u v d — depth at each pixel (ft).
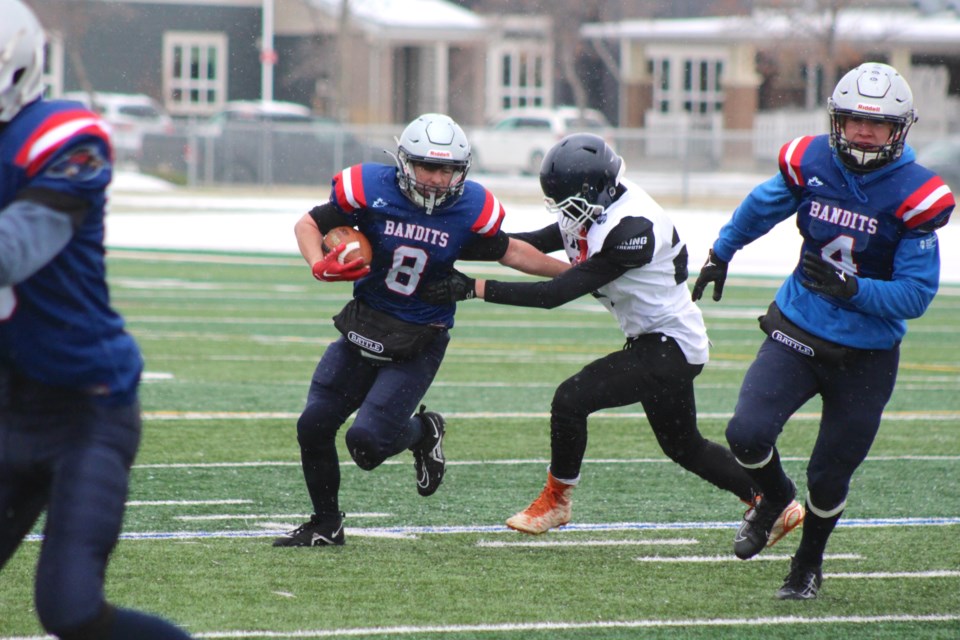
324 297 190.90
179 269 223.71
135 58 507.71
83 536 38.06
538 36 521.24
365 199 64.39
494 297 64.44
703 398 119.34
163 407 108.58
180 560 64.90
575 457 67.56
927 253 57.36
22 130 37.11
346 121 486.38
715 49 540.93
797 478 88.89
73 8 471.62
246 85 522.47
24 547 66.08
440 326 66.49
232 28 517.96
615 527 74.49
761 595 61.05
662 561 67.26
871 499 82.43
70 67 496.64
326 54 509.76
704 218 312.50
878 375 59.06
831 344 58.70
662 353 66.08
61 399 39.29
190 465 88.07
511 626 55.21
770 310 61.36
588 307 188.14
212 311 173.17
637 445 98.68
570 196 64.03
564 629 54.95
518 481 85.81
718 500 81.71
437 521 75.10
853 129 56.65
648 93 545.03
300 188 388.78
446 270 65.72
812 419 112.06
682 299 66.80
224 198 353.51
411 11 522.47
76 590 37.47
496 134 433.89
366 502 79.41
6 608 56.03
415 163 62.85
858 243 58.44
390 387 65.72
